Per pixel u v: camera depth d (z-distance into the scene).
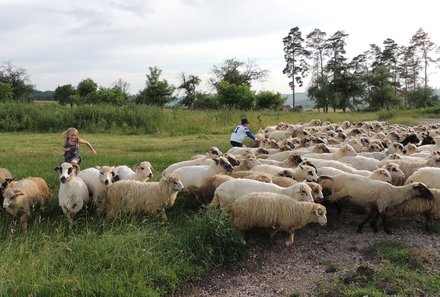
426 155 12.05
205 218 7.29
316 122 21.94
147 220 8.01
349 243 7.64
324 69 93.44
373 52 102.62
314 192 8.12
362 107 89.75
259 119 30.80
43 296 5.59
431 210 7.95
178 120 29.17
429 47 99.00
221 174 9.38
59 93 80.44
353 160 11.07
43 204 9.12
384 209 7.91
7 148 18.34
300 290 6.12
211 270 6.72
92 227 7.89
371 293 5.73
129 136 24.75
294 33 98.19
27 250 6.66
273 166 10.16
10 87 68.94
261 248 7.46
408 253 6.84
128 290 5.83
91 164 13.54
